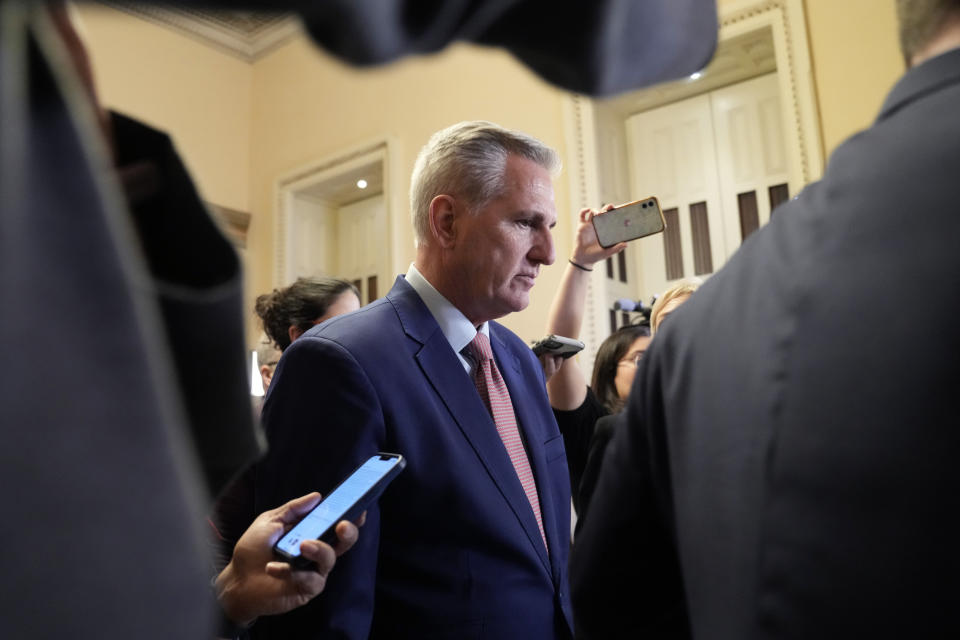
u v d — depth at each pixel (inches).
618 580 25.2
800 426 17.4
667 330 24.3
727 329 21.0
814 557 16.3
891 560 15.3
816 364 17.6
